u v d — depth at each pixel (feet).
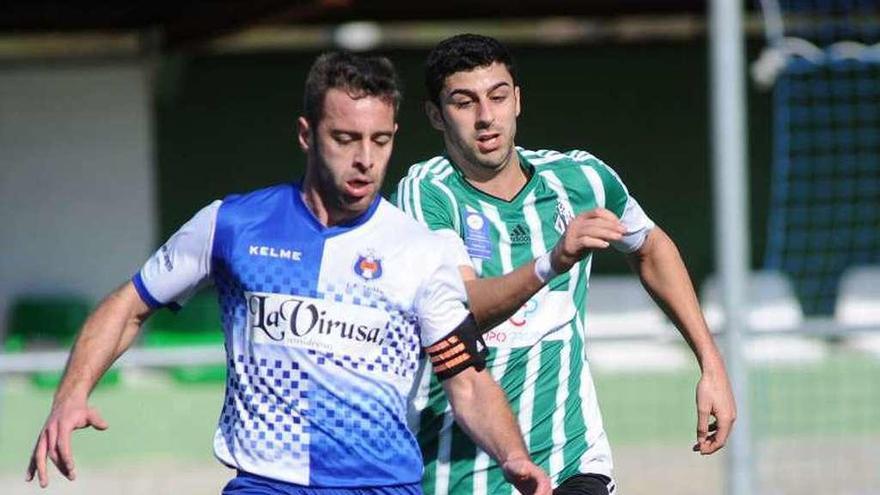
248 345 53.42
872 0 192.75
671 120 212.64
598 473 63.05
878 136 198.80
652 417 153.28
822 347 192.44
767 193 211.82
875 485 113.80
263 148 207.72
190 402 166.30
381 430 53.52
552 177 63.26
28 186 189.37
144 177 192.13
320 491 53.21
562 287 62.75
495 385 54.49
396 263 53.36
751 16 197.98
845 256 201.16
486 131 60.29
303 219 53.57
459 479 63.00
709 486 118.42
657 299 65.92
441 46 60.75
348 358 53.01
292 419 53.11
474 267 61.67
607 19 203.51
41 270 189.78
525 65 211.41
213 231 53.83
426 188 61.67
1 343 186.80
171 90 198.08
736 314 93.04
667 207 212.64
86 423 52.03
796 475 117.80
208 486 123.03
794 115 198.90
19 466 132.87
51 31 181.47
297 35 206.28
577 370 63.41
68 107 190.19
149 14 180.04
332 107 51.08
